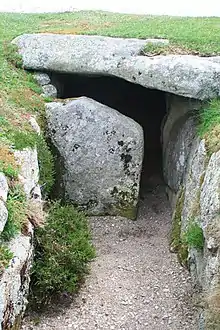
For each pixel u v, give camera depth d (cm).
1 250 807
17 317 845
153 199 1486
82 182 1378
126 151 1383
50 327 950
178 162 1362
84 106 1389
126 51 1421
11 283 805
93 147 1373
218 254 882
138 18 1938
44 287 965
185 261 1140
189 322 973
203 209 1001
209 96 1270
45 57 1494
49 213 1110
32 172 1067
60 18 2041
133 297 1055
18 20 1998
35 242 982
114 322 982
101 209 1395
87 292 1056
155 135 1686
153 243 1273
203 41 1437
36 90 1443
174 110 1477
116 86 1691
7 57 1524
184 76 1275
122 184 1391
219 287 845
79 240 1079
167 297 1052
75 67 1459
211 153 1089
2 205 829
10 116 1227
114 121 1384
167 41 1450
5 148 1027
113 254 1220
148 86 1337
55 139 1373
